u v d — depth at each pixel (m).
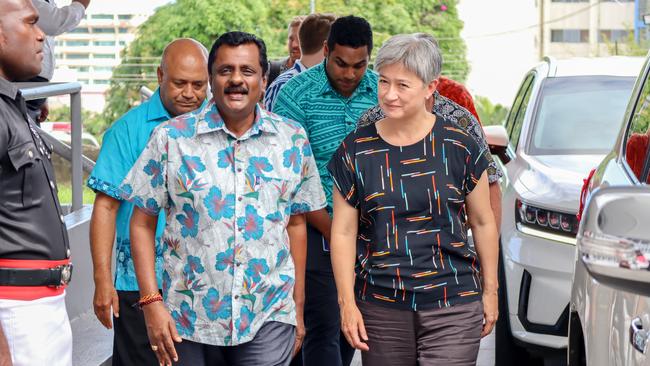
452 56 58.06
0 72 3.83
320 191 4.40
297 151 4.26
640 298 3.06
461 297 4.24
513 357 6.37
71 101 7.29
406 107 4.13
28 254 3.80
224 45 4.09
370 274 4.27
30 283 3.81
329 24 6.44
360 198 4.26
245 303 4.16
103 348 6.38
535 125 7.41
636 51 36.66
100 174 4.68
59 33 7.17
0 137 3.67
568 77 7.83
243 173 4.14
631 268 2.13
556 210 6.07
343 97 5.46
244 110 4.11
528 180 6.52
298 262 4.48
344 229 4.32
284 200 4.23
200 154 4.13
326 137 5.46
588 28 68.88
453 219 4.23
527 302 6.08
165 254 4.23
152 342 4.24
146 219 4.26
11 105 3.78
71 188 7.39
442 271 4.23
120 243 4.95
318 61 6.48
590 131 7.30
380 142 4.25
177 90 4.85
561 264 5.98
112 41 61.25
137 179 4.19
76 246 7.02
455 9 57.12
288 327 4.30
